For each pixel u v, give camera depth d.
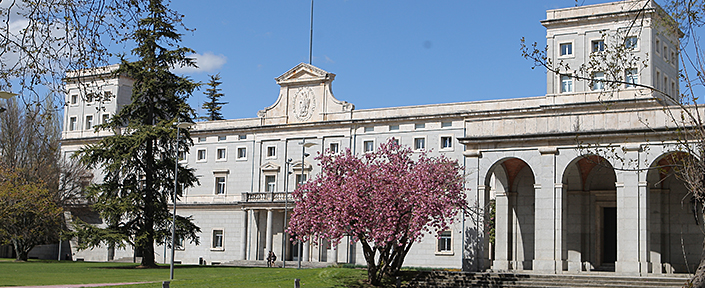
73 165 87.88
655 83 60.38
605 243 48.66
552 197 44.00
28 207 74.00
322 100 78.06
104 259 87.94
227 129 84.12
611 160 42.44
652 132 40.91
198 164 86.31
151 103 62.69
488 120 47.47
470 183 47.16
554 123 44.97
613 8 61.38
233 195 82.81
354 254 73.00
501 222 50.22
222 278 42.62
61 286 37.19
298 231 43.09
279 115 81.00
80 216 88.62
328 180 44.38
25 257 77.31
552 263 43.19
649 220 41.47
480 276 41.81
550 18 64.75
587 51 62.31
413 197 41.16
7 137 78.75
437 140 70.00
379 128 73.81
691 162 23.52
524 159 45.50
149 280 43.62
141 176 61.75
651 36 59.88
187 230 61.94
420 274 43.25
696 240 44.03
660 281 37.00
